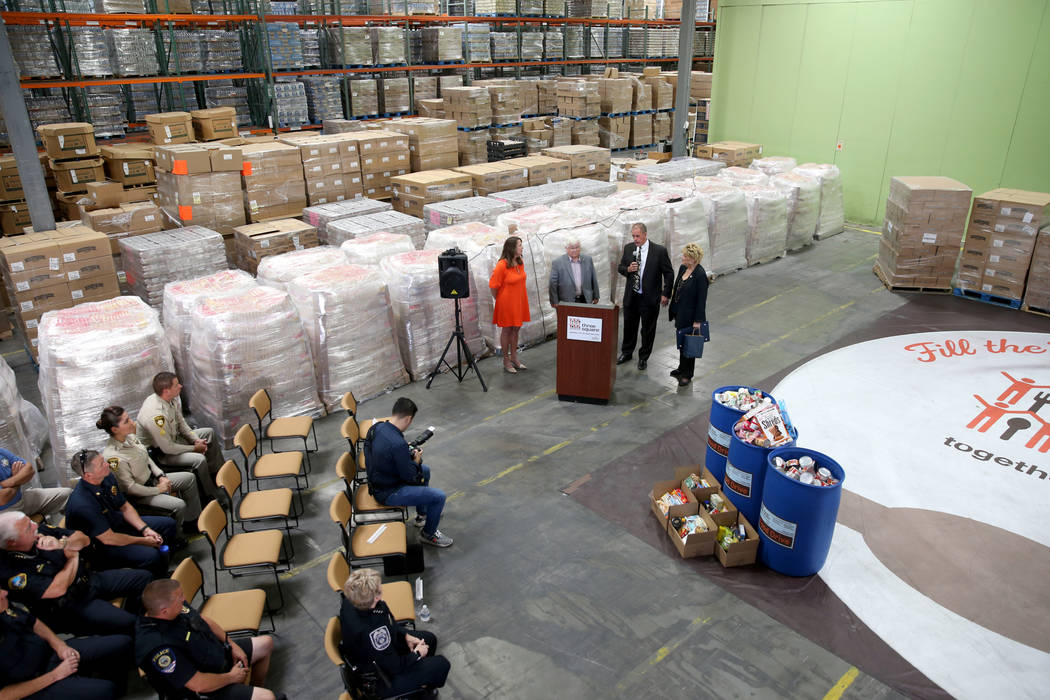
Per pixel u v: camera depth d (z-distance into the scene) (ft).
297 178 33.86
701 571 16.85
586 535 18.12
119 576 14.57
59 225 29.30
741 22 52.44
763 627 15.21
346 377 23.99
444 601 15.92
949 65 42.52
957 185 34.78
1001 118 41.34
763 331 31.09
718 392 19.24
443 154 40.42
